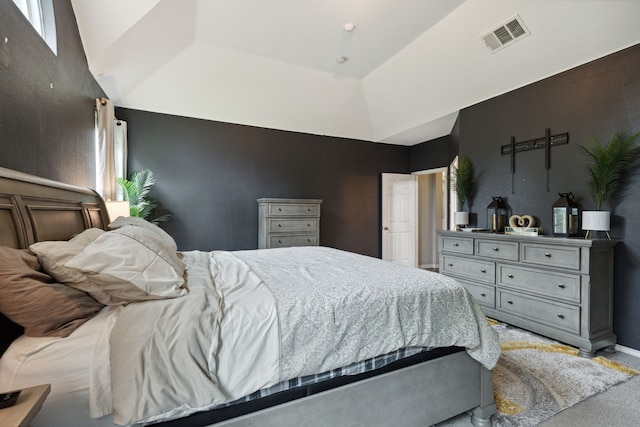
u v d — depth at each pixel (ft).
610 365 7.11
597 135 8.53
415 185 19.63
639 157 7.68
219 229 14.85
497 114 11.43
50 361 3.00
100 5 8.07
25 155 5.41
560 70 9.34
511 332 9.09
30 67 5.61
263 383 3.55
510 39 9.38
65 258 3.84
